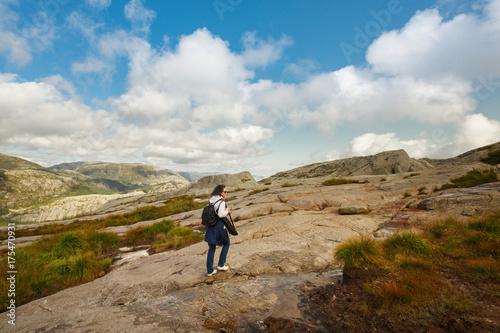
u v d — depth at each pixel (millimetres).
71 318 3736
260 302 4121
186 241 10039
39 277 6070
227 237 5766
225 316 3676
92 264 6852
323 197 14117
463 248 5535
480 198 8914
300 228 9211
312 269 5707
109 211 26672
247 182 43219
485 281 3914
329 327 3227
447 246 5715
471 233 6199
